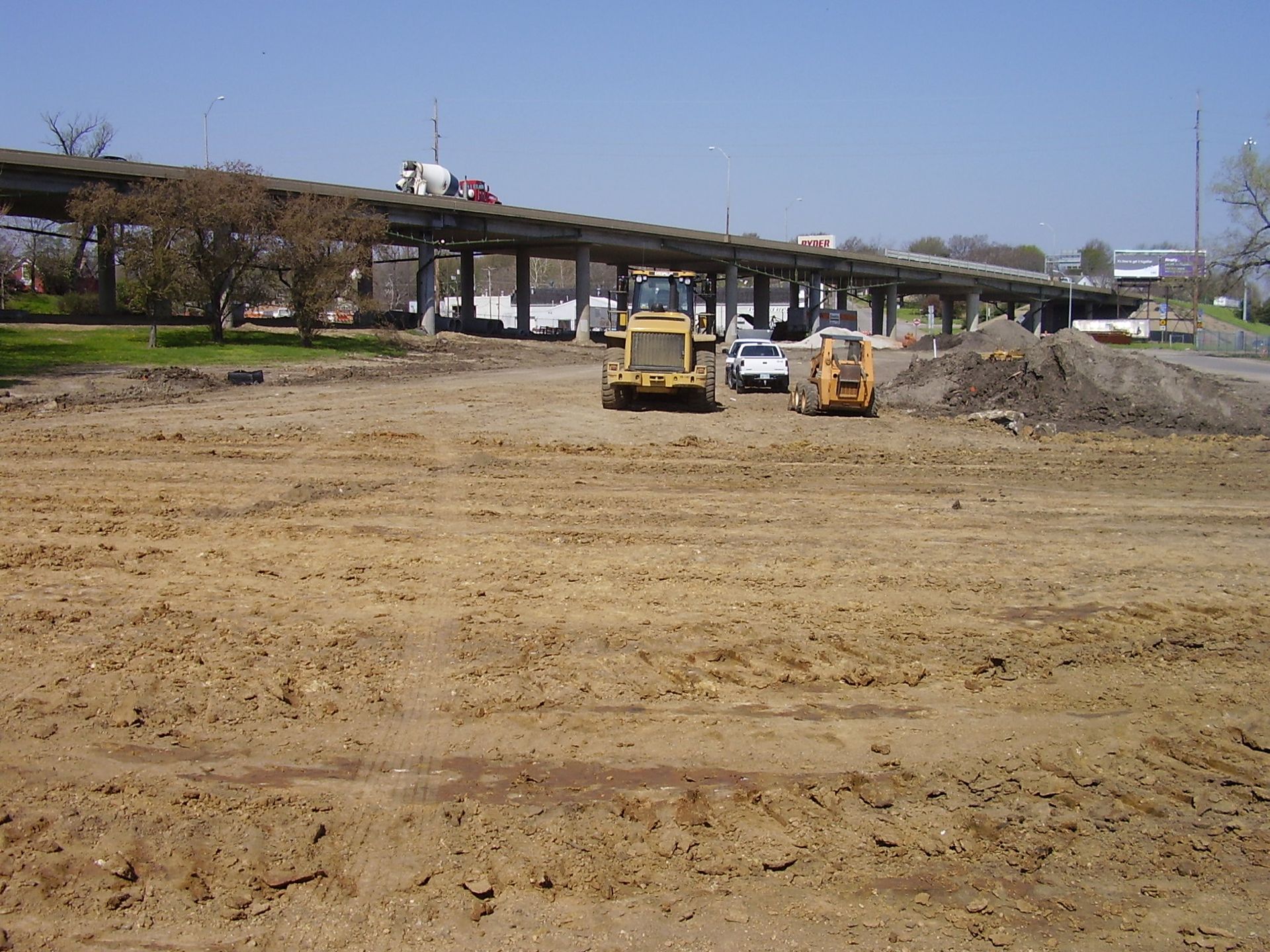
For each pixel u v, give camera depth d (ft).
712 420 85.66
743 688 25.63
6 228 185.88
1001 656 28.04
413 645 27.81
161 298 152.46
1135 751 22.89
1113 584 35.96
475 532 41.75
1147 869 18.44
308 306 163.73
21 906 16.30
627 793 20.34
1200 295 312.91
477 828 18.84
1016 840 19.20
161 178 157.38
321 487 50.78
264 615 30.09
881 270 311.68
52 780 20.15
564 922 16.38
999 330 210.18
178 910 16.35
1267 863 18.70
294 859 17.72
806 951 15.89
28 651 26.76
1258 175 255.29
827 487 55.88
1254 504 52.85
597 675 26.04
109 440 67.41
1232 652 29.17
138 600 31.42
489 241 230.27
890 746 22.74
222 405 90.22
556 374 146.51
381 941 15.80
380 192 199.82
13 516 43.39
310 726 22.80
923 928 16.53
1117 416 90.63
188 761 21.09
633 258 285.23
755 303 316.60
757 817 19.57
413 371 143.84
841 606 32.40
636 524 44.42
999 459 69.46
